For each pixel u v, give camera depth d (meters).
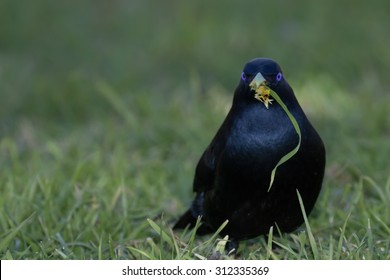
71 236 8.80
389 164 11.02
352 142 11.60
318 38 17.50
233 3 20.03
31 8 20.48
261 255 7.91
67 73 16.73
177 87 15.68
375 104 13.77
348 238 8.48
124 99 14.52
